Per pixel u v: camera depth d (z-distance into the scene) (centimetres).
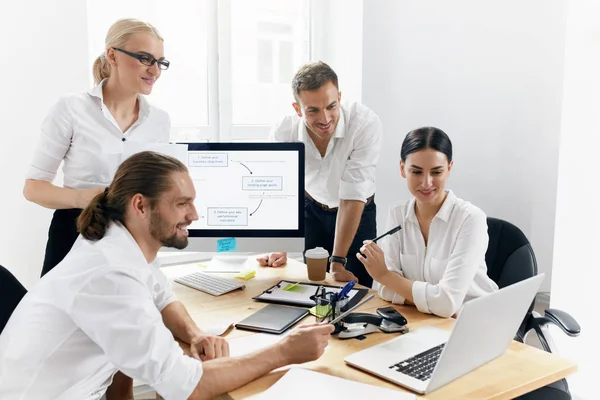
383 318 152
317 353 126
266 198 201
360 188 229
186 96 300
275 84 321
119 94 189
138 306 115
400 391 114
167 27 288
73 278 117
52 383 122
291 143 198
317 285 189
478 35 294
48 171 189
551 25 290
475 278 176
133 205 123
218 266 214
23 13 232
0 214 237
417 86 299
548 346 170
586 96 229
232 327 154
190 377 115
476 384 118
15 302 152
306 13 321
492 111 299
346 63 309
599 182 225
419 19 294
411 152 169
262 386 120
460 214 171
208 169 199
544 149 300
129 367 114
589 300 229
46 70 240
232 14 303
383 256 169
